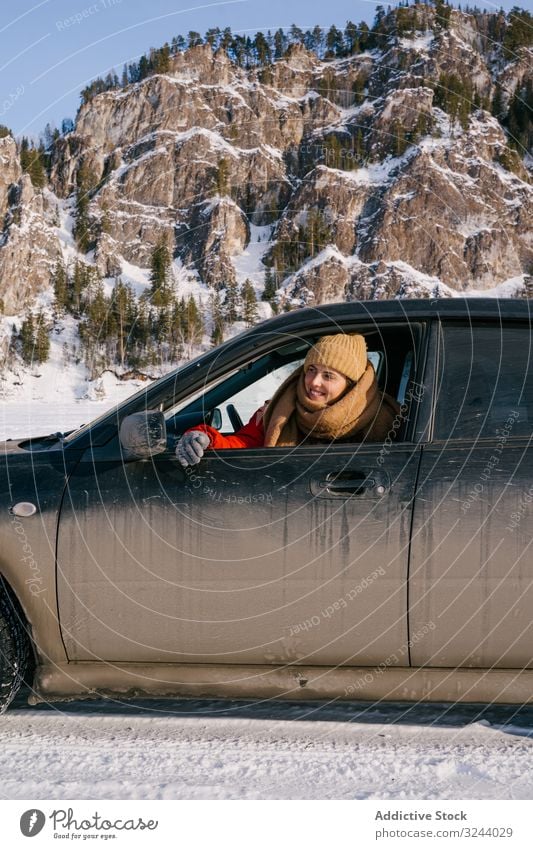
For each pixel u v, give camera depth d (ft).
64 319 426.92
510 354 8.95
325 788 8.04
